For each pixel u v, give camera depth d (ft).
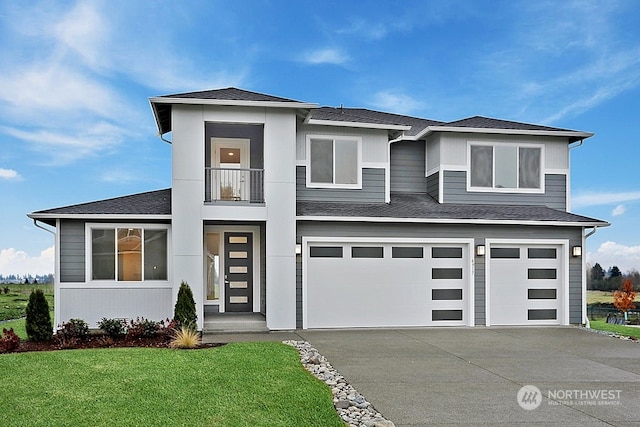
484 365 28.17
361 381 24.40
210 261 47.78
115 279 40.78
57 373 24.31
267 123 41.57
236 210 40.83
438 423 18.71
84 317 39.91
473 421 18.94
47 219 39.93
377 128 46.91
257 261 48.34
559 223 44.42
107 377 23.62
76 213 39.63
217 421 18.20
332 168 46.70
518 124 51.57
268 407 19.71
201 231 40.24
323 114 48.70
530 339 37.29
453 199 48.49
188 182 40.32
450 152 48.73
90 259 40.29
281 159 41.60
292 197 41.50
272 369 25.46
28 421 18.16
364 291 43.06
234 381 23.09
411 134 51.88
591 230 45.78
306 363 27.86
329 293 42.52
